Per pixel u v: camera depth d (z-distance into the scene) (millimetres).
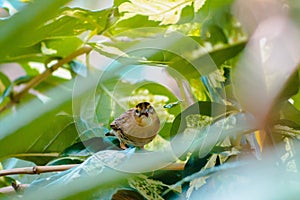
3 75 4086
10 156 3617
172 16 3623
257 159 3395
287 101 3498
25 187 3486
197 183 3387
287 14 3406
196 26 3715
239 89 3463
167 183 3451
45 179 3480
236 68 3484
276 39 3461
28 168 3539
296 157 3293
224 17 3656
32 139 3602
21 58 3893
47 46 3857
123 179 3354
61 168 3525
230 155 3420
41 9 1562
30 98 3969
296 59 3447
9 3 3521
